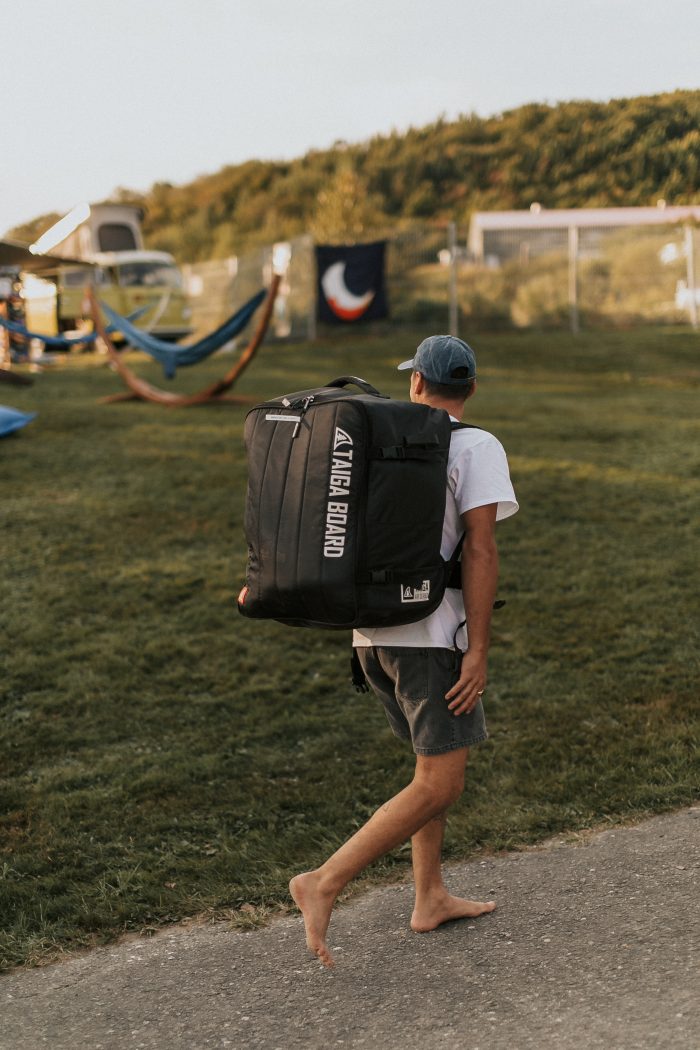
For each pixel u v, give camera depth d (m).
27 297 24.30
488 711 4.87
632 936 2.87
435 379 2.80
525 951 2.85
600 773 4.14
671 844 3.46
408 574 2.56
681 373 18.48
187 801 4.09
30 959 3.02
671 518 8.31
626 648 5.64
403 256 27.03
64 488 9.27
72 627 6.08
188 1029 2.63
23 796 4.16
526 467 10.17
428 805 2.71
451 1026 2.54
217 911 3.26
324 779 4.26
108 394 15.87
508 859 3.46
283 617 2.65
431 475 2.57
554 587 6.70
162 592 6.64
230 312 29.19
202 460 10.41
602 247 26.42
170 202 64.94
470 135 58.53
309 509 2.55
